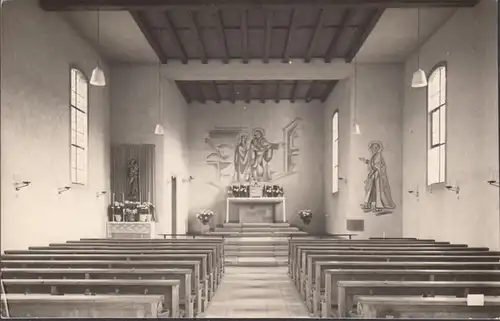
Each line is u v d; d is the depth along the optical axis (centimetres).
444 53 1585
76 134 1672
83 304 591
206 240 1542
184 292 804
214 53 2047
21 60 1212
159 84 2103
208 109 2875
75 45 1639
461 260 1019
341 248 1221
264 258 1891
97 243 1390
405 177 2031
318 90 2661
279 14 1634
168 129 2222
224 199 2847
